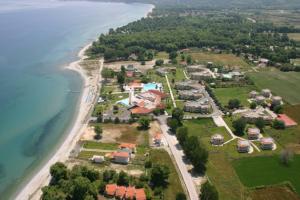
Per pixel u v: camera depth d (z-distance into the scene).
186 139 198.88
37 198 165.62
